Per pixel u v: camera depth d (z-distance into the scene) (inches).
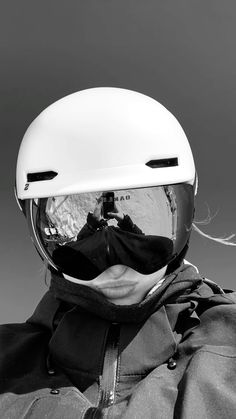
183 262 54.3
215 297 53.0
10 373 53.9
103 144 50.0
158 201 50.3
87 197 50.3
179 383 48.6
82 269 50.9
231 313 51.1
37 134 52.8
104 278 50.7
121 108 51.4
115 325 52.5
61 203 50.9
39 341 56.0
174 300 52.8
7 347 55.6
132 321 51.2
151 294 50.6
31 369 54.2
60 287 53.1
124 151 50.0
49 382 52.2
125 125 50.5
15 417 49.9
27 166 52.7
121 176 49.5
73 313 53.8
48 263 53.5
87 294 51.2
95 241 50.2
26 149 53.3
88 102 52.3
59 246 51.4
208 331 51.0
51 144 51.7
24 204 56.7
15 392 52.2
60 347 53.1
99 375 51.2
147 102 53.0
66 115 52.1
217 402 46.3
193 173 52.9
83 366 51.8
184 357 50.4
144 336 51.3
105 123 50.6
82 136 50.6
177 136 52.5
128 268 50.5
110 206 49.9
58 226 51.3
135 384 50.4
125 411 47.0
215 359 48.3
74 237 50.9
